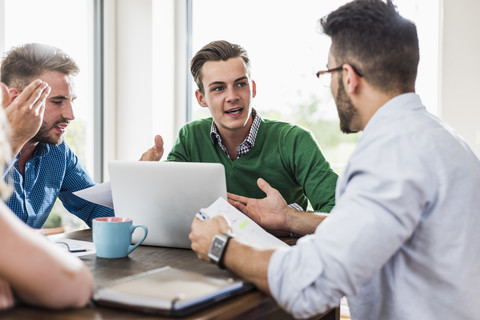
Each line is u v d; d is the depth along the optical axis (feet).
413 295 3.16
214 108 5.78
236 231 3.94
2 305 2.67
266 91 8.68
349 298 3.52
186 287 2.89
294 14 8.44
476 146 7.06
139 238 4.51
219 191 4.19
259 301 3.04
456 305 3.09
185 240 4.36
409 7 7.42
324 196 5.56
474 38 6.98
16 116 4.91
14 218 2.59
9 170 5.07
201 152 6.31
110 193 4.93
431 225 3.05
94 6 8.88
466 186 3.08
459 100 7.10
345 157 8.29
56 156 6.00
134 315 2.66
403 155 2.99
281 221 4.64
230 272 3.45
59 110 5.53
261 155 6.02
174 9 9.15
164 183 4.31
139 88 8.96
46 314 2.65
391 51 3.30
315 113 8.41
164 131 9.20
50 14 7.97
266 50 8.66
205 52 5.74
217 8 9.01
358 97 3.47
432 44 7.32
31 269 2.49
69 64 5.58
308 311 2.99
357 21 3.37
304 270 2.94
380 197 2.88
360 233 2.84
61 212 8.19
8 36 7.14
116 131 9.12
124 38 8.98
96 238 3.98
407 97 3.34
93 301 2.84
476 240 3.12
